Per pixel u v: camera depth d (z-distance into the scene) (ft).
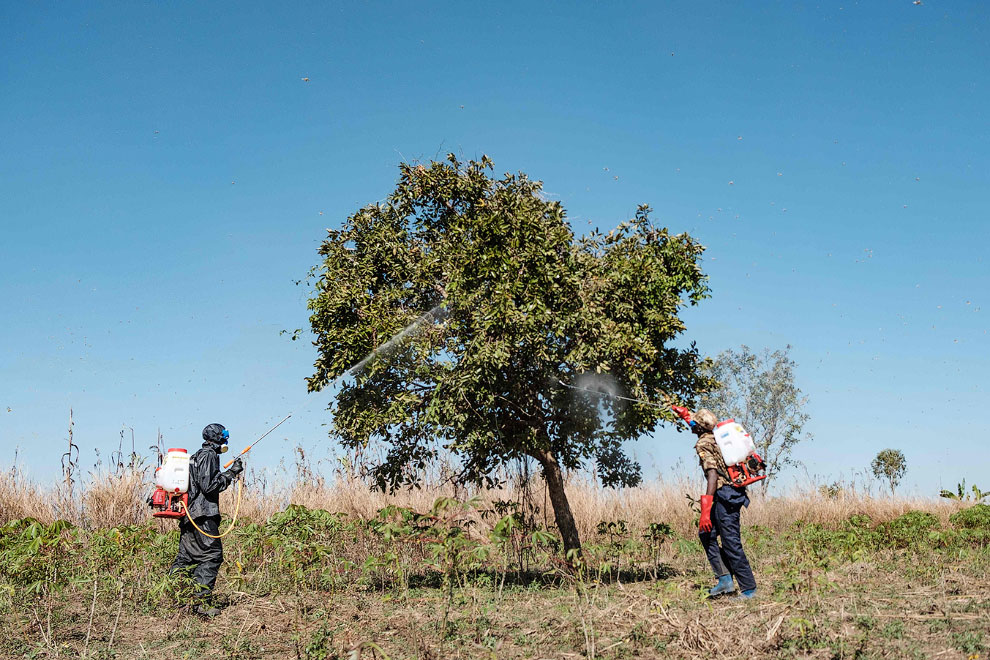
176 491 22.27
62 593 22.97
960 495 42.73
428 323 24.54
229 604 23.31
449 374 23.56
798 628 16.02
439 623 18.45
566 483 39.32
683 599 20.04
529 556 28.96
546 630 17.70
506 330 23.12
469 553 23.03
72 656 17.19
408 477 26.99
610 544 26.16
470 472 27.45
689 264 27.17
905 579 24.09
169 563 25.66
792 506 46.50
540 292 23.61
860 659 14.21
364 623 18.95
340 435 26.25
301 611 21.16
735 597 20.51
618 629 17.19
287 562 24.07
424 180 26.18
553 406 26.32
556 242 25.08
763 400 87.81
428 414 23.48
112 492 35.04
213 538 22.62
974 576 24.20
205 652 17.65
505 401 25.45
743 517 44.62
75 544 23.89
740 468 20.74
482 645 16.75
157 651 17.72
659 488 44.68
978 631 16.28
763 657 14.71
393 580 25.75
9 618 20.34
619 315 25.39
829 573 24.52
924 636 16.05
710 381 27.81
